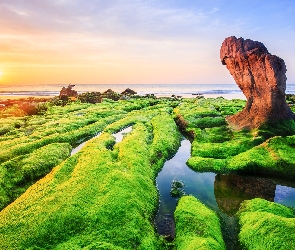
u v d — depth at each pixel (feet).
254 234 56.95
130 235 57.57
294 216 65.51
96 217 62.28
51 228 59.21
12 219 65.00
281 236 53.31
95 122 183.52
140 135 136.67
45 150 117.70
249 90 139.44
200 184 89.45
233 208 73.82
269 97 125.80
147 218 66.85
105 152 106.32
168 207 75.66
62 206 66.44
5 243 56.29
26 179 94.07
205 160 104.73
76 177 83.92
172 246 57.77
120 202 68.08
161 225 66.95
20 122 193.47
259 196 80.28
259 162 95.91
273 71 121.29
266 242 53.47
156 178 95.30
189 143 136.05
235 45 142.10
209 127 152.66
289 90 632.38
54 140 136.56
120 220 62.08
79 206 66.54
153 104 288.10
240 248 56.70
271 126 123.13
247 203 72.74
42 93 643.04
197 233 58.65
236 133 130.11
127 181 80.07
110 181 79.00
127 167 92.32
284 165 92.84
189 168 102.94
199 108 202.69
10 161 103.35
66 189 76.07
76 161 99.86
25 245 55.16
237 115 147.23
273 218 59.21
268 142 107.14
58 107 274.16
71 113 226.17
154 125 161.68
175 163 108.88
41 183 85.46
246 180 91.40
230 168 98.37
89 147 115.34
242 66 138.00
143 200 73.77
